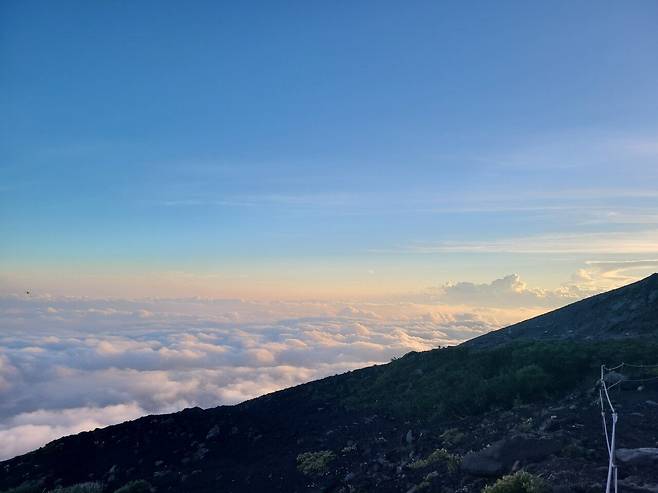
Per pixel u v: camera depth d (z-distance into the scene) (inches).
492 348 1075.9
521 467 473.7
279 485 627.2
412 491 503.8
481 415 762.8
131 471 770.8
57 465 832.3
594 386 749.3
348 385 1115.9
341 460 674.8
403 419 846.5
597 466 446.9
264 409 1061.1
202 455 801.6
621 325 1214.3
